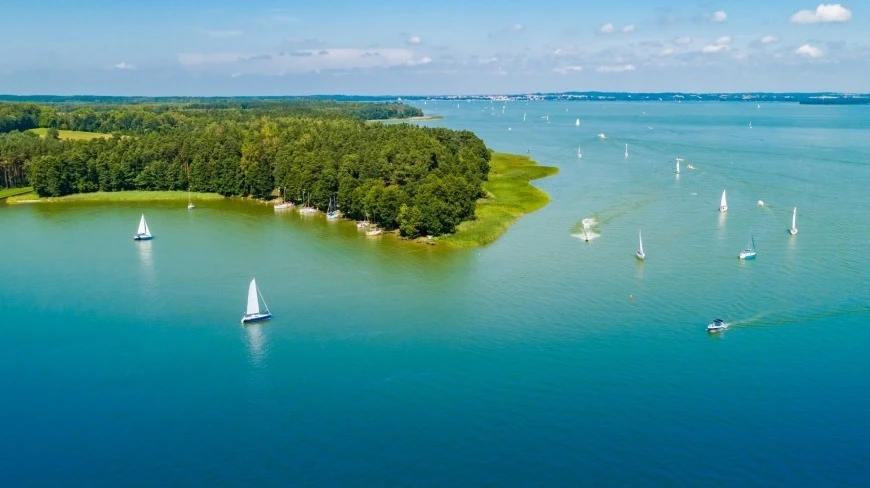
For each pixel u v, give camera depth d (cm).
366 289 16200
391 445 9931
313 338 13512
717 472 9112
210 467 9544
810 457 9375
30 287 16775
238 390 11581
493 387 11419
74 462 9712
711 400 10794
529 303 14938
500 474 9206
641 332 13262
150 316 14812
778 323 13450
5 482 9288
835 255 17500
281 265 18312
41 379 12106
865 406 10525
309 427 10444
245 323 14300
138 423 10669
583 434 10025
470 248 19512
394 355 12675
